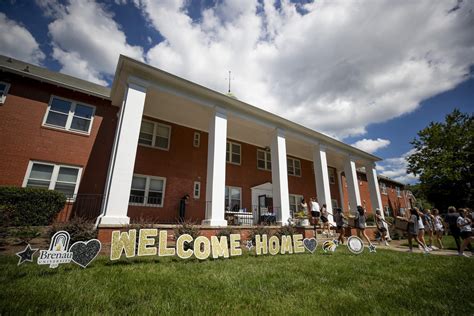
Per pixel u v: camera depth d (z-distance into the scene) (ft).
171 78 30.60
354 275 14.14
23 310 7.54
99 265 15.28
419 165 93.86
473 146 84.12
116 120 38.50
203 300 9.21
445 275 14.49
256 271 14.62
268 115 40.63
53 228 21.25
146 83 29.12
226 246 19.76
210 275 13.34
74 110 35.60
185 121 43.70
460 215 29.19
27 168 30.40
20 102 31.71
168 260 17.89
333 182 73.05
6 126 30.14
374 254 23.75
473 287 11.83
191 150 45.24
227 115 36.86
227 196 48.47
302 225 36.47
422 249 27.81
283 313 8.06
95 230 22.13
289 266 16.46
